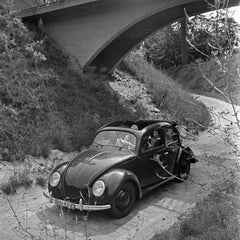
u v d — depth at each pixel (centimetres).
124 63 2348
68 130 1136
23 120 1059
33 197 696
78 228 552
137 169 661
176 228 523
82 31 1894
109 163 606
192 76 3256
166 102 1933
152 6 1638
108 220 588
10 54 1303
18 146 905
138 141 678
